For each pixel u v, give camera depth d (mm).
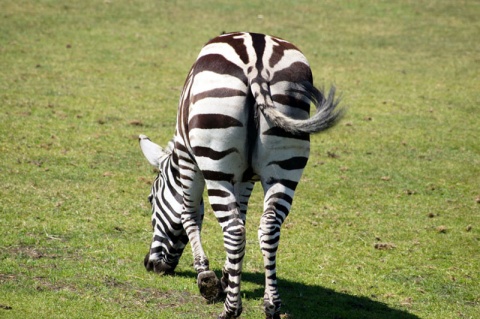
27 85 48250
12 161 34656
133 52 59812
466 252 27953
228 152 18422
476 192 35094
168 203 23219
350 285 24297
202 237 27766
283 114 18219
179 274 24219
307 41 66750
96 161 36000
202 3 79062
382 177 36500
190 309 21078
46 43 59938
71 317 19500
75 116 42969
